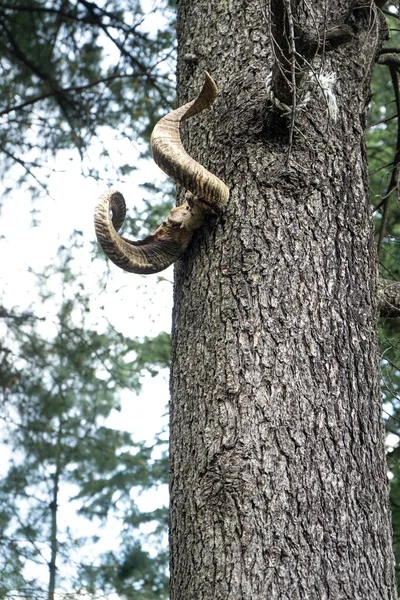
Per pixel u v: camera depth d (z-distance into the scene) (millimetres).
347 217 4367
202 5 4988
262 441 3883
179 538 3939
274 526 3748
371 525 3865
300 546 3723
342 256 4273
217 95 4609
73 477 12297
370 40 4762
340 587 3697
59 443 11242
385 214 6371
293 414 3926
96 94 10617
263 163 4387
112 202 4582
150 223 10219
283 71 4129
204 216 4414
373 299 4359
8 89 10867
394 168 6199
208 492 3875
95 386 11297
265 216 4281
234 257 4254
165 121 4336
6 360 11008
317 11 4660
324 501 3816
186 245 4492
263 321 4090
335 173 4422
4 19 10828
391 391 5449
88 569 10023
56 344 10945
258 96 4547
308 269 4195
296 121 4430
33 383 11070
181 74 4984
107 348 10953
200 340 4191
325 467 3871
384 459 4098
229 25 4824
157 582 13102
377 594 3770
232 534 3766
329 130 4492
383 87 10203
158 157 4242
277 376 3988
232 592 3672
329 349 4074
